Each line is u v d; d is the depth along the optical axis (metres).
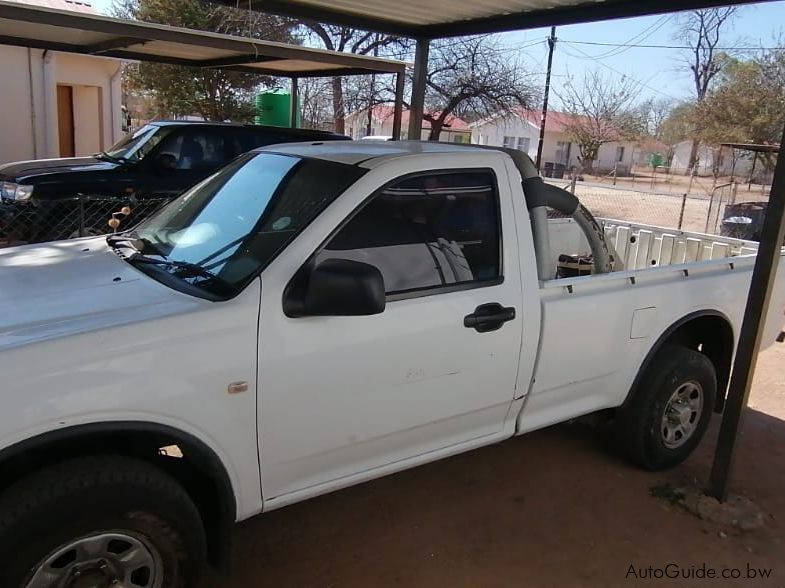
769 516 3.79
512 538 3.43
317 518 3.51
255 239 2.80
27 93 13.86
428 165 3.07
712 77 40.75
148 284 2.71
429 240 3.03
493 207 3.25
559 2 5.41
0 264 3.00
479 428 3.36
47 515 2.08
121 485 2.19
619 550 3.39
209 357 2.38
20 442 2.05
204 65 10.56
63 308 2.44
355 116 28.16
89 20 7.11
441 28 6.72
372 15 6.39
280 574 3.05
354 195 2.83
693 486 4.02
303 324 2.58
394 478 3.96
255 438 2.54
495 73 23.98
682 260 5.43
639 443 4.07
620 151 49.66
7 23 7.34
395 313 2.84
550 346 3.41
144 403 2.24
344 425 2.78
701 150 44.28
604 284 3.68
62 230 7.59
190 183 8.41
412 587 3.01
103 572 2.22
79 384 2.15
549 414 3.63
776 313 4.49
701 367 4.14
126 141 9.02
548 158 49.00
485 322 3.12
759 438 4.83
